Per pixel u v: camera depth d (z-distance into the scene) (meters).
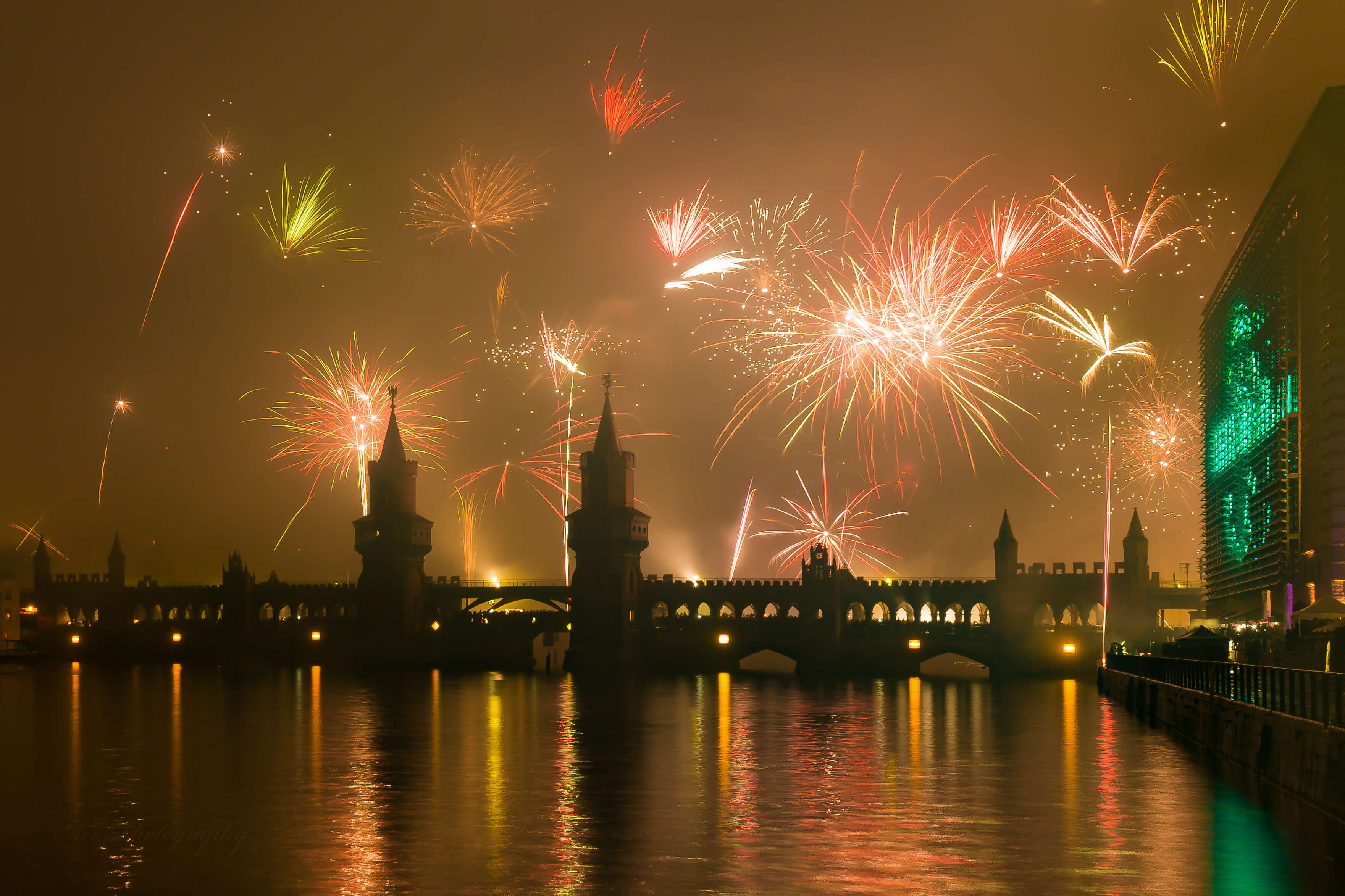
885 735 71.62
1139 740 68.50
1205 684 66.62
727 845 39.28
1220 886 33.81
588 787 50.94
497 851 38.41
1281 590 102.88
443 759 60.03
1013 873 35.38
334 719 81.88
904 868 36.06
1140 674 92.44
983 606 173.75
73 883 34.88
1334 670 64.75
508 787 50.97
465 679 134.38
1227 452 131.62
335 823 42.97
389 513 170.00
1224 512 133.88
